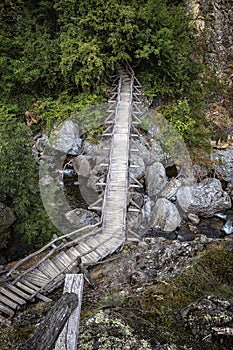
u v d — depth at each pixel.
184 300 3.36
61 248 6.92
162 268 6.12
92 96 11.30
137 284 5.49
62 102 11.51
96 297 4.80
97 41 11.23
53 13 12.45
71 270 6.41
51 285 6.14
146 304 3.26
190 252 6.48
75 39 11.18
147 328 2.40
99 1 11.20
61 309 2.26
